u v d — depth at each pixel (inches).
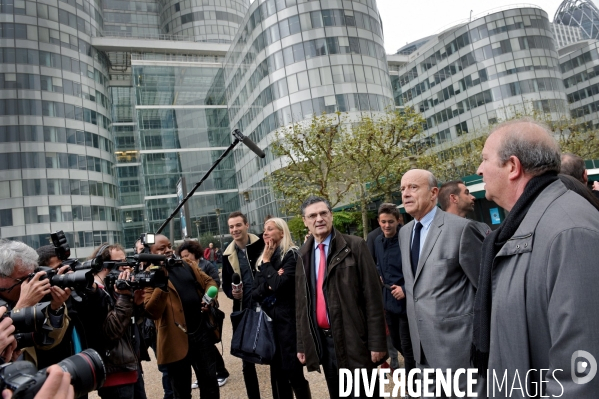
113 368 110.2
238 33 1491.1
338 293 106.0
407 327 147.6
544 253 49.9
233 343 131.7
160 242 147.3
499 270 57.8
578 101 2033.7
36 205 1299.2
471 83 1632.6
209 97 1742.1
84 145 1464.1
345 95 1151.6
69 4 1553.9
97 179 1480.1
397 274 151.8
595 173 457.7
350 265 107.0
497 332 56.2
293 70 1182.3
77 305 102.3
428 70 1849.2
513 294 53.7
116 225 1550.2
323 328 112.2
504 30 1581.0
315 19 1195.9
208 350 138.9
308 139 597.3
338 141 612.7
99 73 1657.2
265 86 1256.2
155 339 154.3
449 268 93.9
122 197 1705.2
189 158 1636.3
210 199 1617.9
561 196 53.4
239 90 1509.6
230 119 1657.2
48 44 1437.0
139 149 1594.5
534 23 1585.9
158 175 1584.6
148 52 1825.8
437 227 99.6
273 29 1237.1
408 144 589.0
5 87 1325.0
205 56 1916.8
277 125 1199.6
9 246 85.7
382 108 1188.5
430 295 95.3
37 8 1435.8
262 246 150.9
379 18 1325.0
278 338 126.4
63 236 98.2
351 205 749.9
